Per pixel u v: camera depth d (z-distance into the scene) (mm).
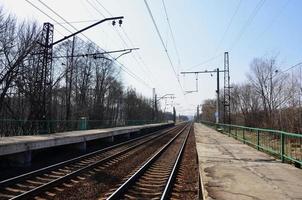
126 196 10398
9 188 11188
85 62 61219
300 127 36281
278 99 52312
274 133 18156
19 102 40125
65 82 54000
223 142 27828
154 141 36000
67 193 10828
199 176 12469
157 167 16953
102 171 15250
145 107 116438
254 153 19203
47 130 28219
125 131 39719
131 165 17703
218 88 53281
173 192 11141
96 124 43531
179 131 62219
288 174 12211
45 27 28141
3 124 25469
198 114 175875
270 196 8906
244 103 61062
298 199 8617
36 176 13453
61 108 57875
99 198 10328
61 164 15969
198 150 20703
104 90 71375
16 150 16062
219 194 9102
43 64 28219
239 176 11789
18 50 36656
